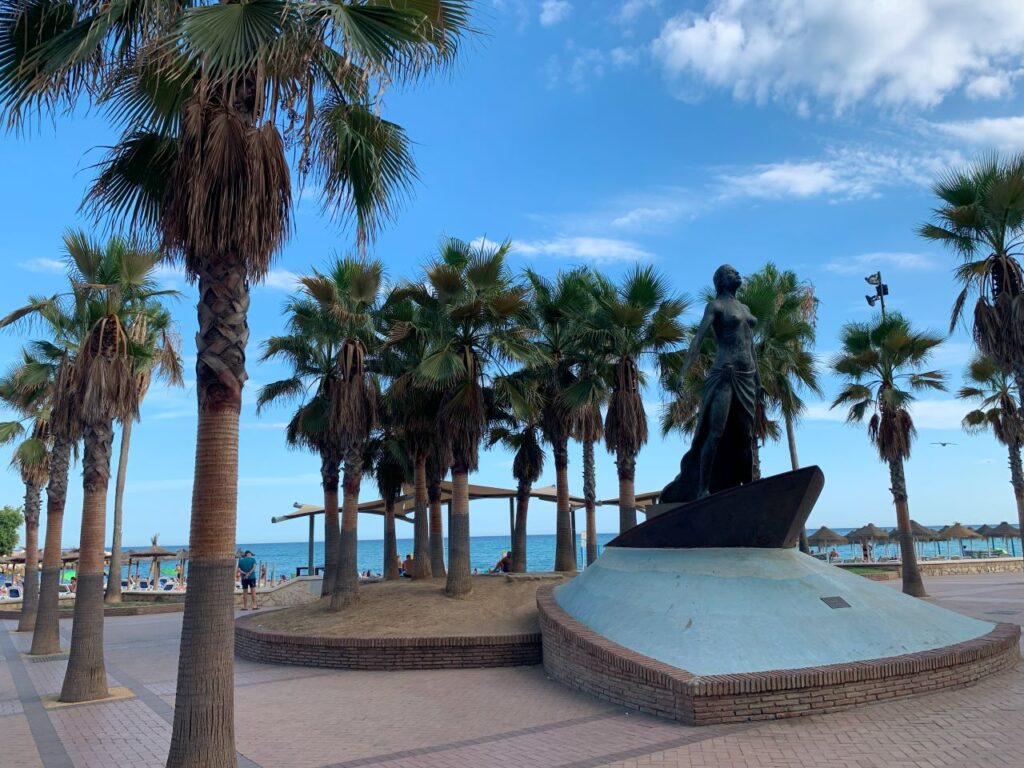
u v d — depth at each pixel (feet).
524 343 57.72
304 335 60.95
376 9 21.40
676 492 43.88
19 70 21.52
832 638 30.12
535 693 34.22
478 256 56.34
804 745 23.22
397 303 59.47
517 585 56.59
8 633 67.62
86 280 42.22
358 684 38.83
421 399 60.90
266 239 21.44
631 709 29.43
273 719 30.76
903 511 75.77
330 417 56.34
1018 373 48.39
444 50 24.82
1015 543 251.39
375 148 26.63
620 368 62.13
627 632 32.94
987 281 49.80
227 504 20.76
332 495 66.85
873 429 76.74
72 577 122.21
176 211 21.42
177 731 19.51
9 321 41.09
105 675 37.42
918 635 31.94
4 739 29.04
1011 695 28.22
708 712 26.27
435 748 25.31
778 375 72.43
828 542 153.28
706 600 32.55
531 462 82.99
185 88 24.91
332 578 65.98
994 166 50.65
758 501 35.86
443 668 42.68
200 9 20.06
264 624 52.85
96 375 37.81
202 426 21.06
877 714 26.40
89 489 37.91
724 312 41.63
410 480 76.33
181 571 137.90
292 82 22.95
